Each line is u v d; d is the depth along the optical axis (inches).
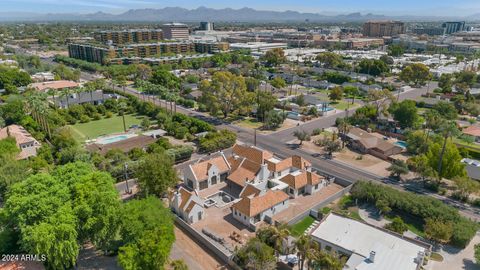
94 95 6624.0
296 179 3316.9
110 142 4483.3
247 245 2316.7
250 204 2819.9
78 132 5113.2
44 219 2127.2
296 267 2293.3
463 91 7352.4
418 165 3565.5
